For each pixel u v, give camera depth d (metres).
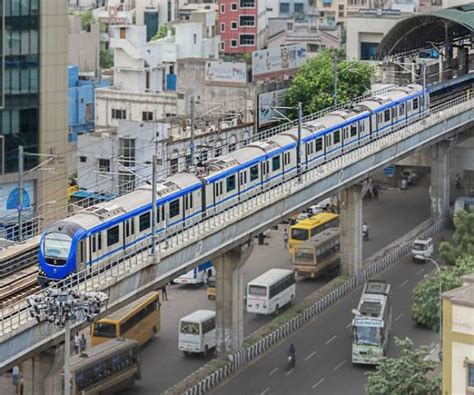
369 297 137.62
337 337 142.38
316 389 126.44
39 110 154.50
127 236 118.06
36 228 145.25
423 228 188.88
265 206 136.38
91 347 130.62
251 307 149.38
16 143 152.62
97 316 105.94
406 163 194.25
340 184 156.00
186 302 155.75
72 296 91.75
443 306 85.94
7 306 102.56
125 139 182.75
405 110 179.50
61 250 109.94
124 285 112.00
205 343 135.75
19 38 151.00
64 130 158.12
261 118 198.50
